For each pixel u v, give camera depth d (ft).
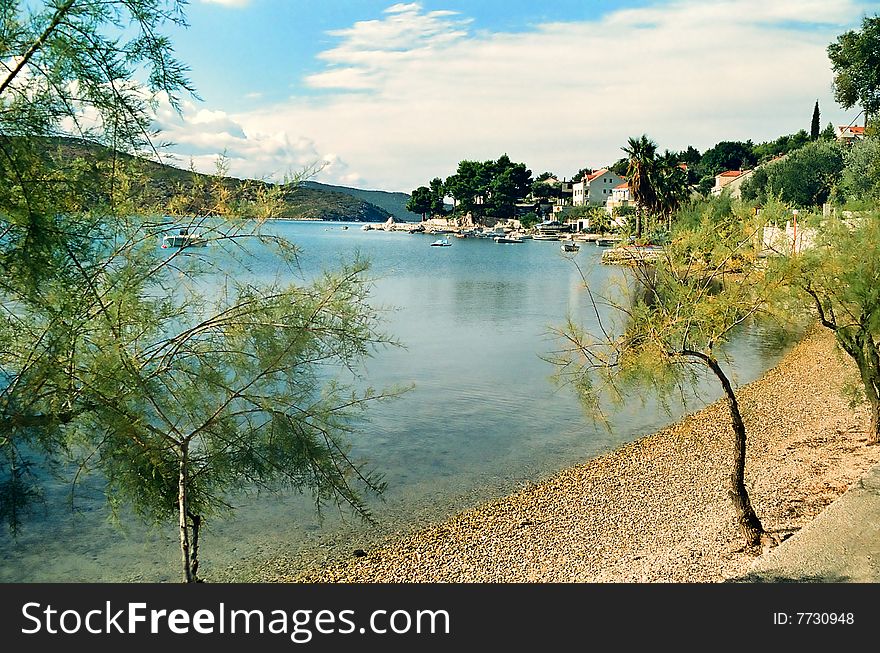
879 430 40.93
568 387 65.57
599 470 43.70
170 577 29.73
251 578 29.89
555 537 33.88
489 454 47.34
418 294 152.05
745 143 397.80
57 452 15.33
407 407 58.44
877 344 40.45
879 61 103.09
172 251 16.07
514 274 203.21
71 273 13.67
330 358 17.99
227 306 16.93
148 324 15.85
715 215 30.19
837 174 142.82
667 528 33.50
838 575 21.81
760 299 28.22
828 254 33.94
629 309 29.35
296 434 17.48
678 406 57.98
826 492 34.19
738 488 28.53
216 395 16.93
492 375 71.87
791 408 54.80
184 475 16.47
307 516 36.70
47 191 12.95
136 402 15.71
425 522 36.22
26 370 13.93
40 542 32.04
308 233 508.94
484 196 472.03
